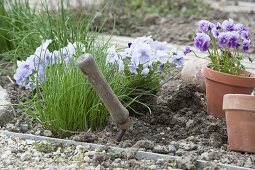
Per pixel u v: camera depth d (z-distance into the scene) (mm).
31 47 8539
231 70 7258
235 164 6137
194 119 7180
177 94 7492
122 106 6531
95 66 6262
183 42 11172
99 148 6348
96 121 7047
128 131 6918
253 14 14023
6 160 6195
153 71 7273
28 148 6500
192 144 6500
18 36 8875
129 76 7121
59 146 6496
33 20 9047
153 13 13484
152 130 7035
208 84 7273
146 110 7359
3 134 6848
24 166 6062
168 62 7383
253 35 11531
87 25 8789
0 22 9422
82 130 6949
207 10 14125
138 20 12656
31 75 7293
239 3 15625
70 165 6016
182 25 12523
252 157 6250
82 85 6824
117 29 11750
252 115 6277
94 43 7988
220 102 7191
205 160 6152
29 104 7523
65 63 7043
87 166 6008
